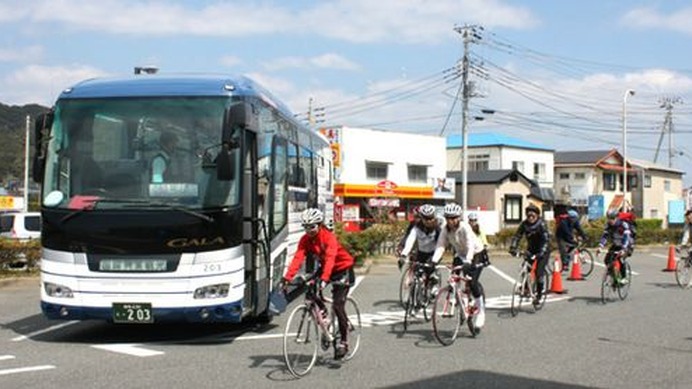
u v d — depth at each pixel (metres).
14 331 10.41
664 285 17.75
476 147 60.94
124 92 9.17
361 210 46.12
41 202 9.02
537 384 7.18
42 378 7.26
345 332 8.01
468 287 9.91
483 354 8.70
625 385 7.18
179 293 8.71
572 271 18.89
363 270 20.52
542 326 10.97
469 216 12.74
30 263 17.39
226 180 8.80
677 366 8.11
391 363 8.12
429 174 51.75
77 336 9.95
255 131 9.53
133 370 7.66
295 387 6.93
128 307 8.73
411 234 11.38
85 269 8.77
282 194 11.35
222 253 8.82
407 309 10.93
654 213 66.62
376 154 48.28
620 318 11.91
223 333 10.15
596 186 61.94
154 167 8.91
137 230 8.72
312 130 14.73
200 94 9.16
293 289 8.48
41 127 9.12
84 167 8.98
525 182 55.34
